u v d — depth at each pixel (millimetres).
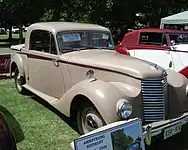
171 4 23875
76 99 4566
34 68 6332
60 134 4926
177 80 4965
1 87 8227
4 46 27688
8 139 3033
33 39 6301
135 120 3555
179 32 9852
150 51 9828
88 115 4387
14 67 7598
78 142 3059
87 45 5742
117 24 24797
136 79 4348
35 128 5164
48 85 5898
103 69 4727
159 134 4207
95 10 22078
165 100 4500
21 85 7211
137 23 25688
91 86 4301
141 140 3557
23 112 5980
